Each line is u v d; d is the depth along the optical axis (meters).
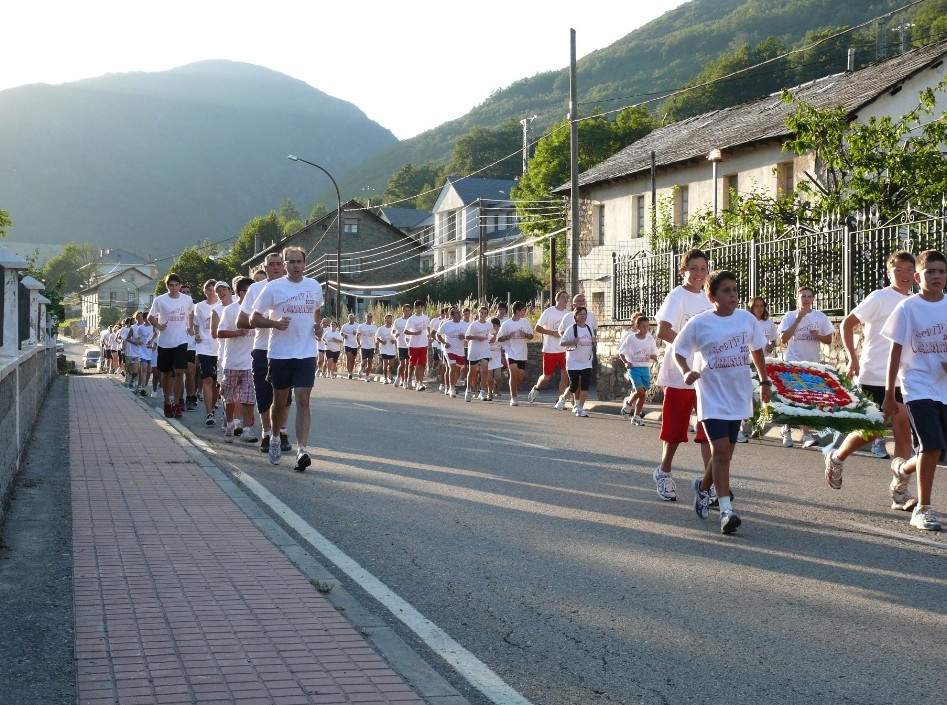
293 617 5.19
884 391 8.96
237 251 115.94
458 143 128.88
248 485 9.46
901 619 5.35
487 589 5.98
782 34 178.12
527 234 60.81
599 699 4.26
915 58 31.77
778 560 6.68
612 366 22.58
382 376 31.72
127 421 14.74
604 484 9.82
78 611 5.26
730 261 19.56
